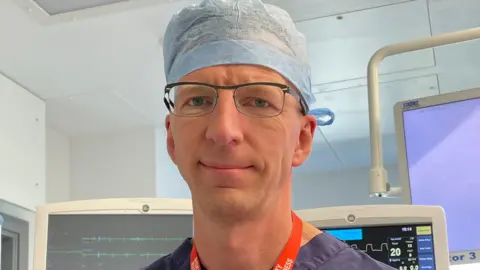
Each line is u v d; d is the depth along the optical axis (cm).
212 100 84
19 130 275
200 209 84
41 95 292
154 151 341
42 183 288
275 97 84
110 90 290
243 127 81
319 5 229
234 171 80
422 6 235
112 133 348
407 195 153
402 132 157
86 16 222
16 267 266
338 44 263
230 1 93
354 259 90
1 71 265
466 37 149
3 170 260
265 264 87
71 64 261
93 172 345
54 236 137
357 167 445
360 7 232
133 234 139
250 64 86
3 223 260
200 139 82
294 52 93
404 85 307
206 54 88
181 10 96
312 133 94
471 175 148
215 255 86
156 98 302
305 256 89
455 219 147
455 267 146
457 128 152
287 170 85
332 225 127
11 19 223
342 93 312
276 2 226
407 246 123
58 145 341
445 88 309
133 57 257
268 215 85
